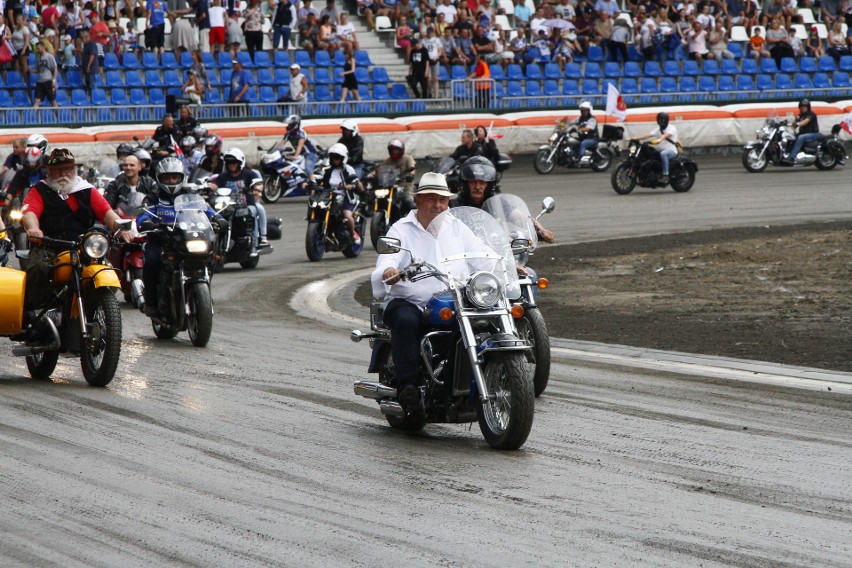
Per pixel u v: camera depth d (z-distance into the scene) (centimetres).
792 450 1384
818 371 1891
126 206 2727
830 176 5912
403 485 1207
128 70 6184
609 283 3009
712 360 2005
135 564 955
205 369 1909
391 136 6316
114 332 1714
